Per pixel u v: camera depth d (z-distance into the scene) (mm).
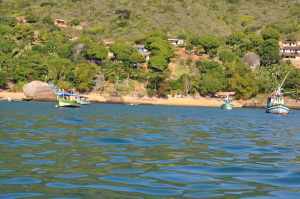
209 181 18641
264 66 185500
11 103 118125
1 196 15055
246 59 185375
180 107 137875
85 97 145625
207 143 33906
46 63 160375
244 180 19047
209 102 158625
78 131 39781
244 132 46562
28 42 181250
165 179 18781
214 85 160000
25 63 158250
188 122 61312
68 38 192250
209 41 185000
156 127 48781
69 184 17125
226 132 45625
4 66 158500
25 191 15828
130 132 40844
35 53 169000
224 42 197875
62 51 174750
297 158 26547
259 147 32281
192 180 18750
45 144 29312
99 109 99375
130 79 163125
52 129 41062
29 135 34969
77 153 25438
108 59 174500
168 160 24172
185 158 25203
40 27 198125
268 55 187375
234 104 160250
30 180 17625
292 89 166625
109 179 18328
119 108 109000
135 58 170000
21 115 64688
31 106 102438
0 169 19734
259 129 52375
